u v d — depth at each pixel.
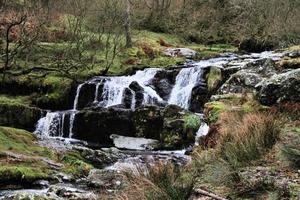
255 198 5.85
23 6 23.14
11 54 19.95
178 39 31.00
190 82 18.08
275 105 10.12
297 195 5.54
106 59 21.72
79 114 16.66
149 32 30.72
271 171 6.61
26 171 10.11
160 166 6.48
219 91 13.23
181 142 14.15
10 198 8.49
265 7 30.52
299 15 26.89
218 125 9.88
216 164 7.15
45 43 22.23
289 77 10.13
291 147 6.89
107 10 24.16
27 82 19.23
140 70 21.14
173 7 34.31
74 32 22.41
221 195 6.12
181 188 5.87
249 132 8.00
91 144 15.66
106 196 7.49
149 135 15.46
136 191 6.15
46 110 17.95
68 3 24.86
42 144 13.46
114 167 11.65
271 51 24.98
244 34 31.17
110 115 16.17
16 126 17.22
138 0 32.41
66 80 19.19
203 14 33.50
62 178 10.38
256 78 12.61
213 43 31.59
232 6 33.47
